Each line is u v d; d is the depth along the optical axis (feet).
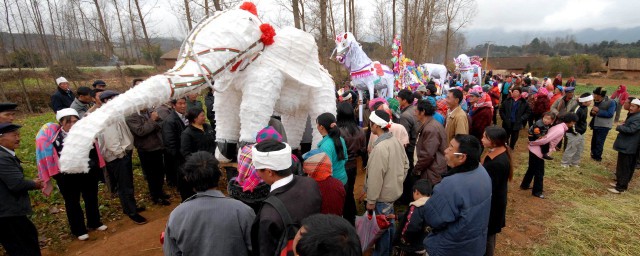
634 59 147.54
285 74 13.25
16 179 10.92
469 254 8.86
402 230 10.84
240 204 7.96
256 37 12.25
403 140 15.62
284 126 16.48
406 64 41.93
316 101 15.14
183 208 7.48
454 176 8.87
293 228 7.00
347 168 13.92
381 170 11.87
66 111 13.24
